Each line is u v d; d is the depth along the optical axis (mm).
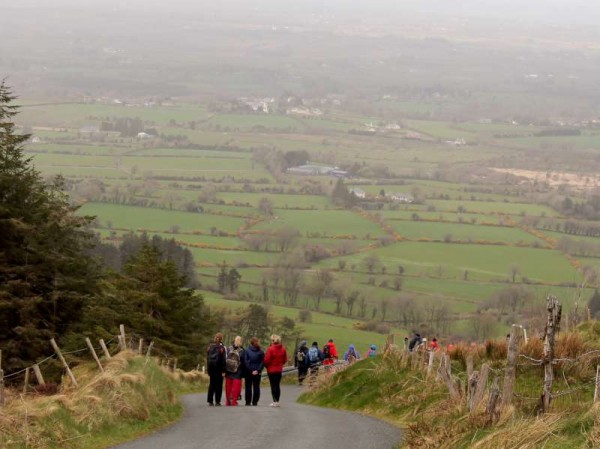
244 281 168000
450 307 148500
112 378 34344
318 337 132250
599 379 26500
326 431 31516
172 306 76062
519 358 35000
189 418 36281
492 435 22719
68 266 64125
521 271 177875
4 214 59750
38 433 27078
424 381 37594
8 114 64125
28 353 57969
